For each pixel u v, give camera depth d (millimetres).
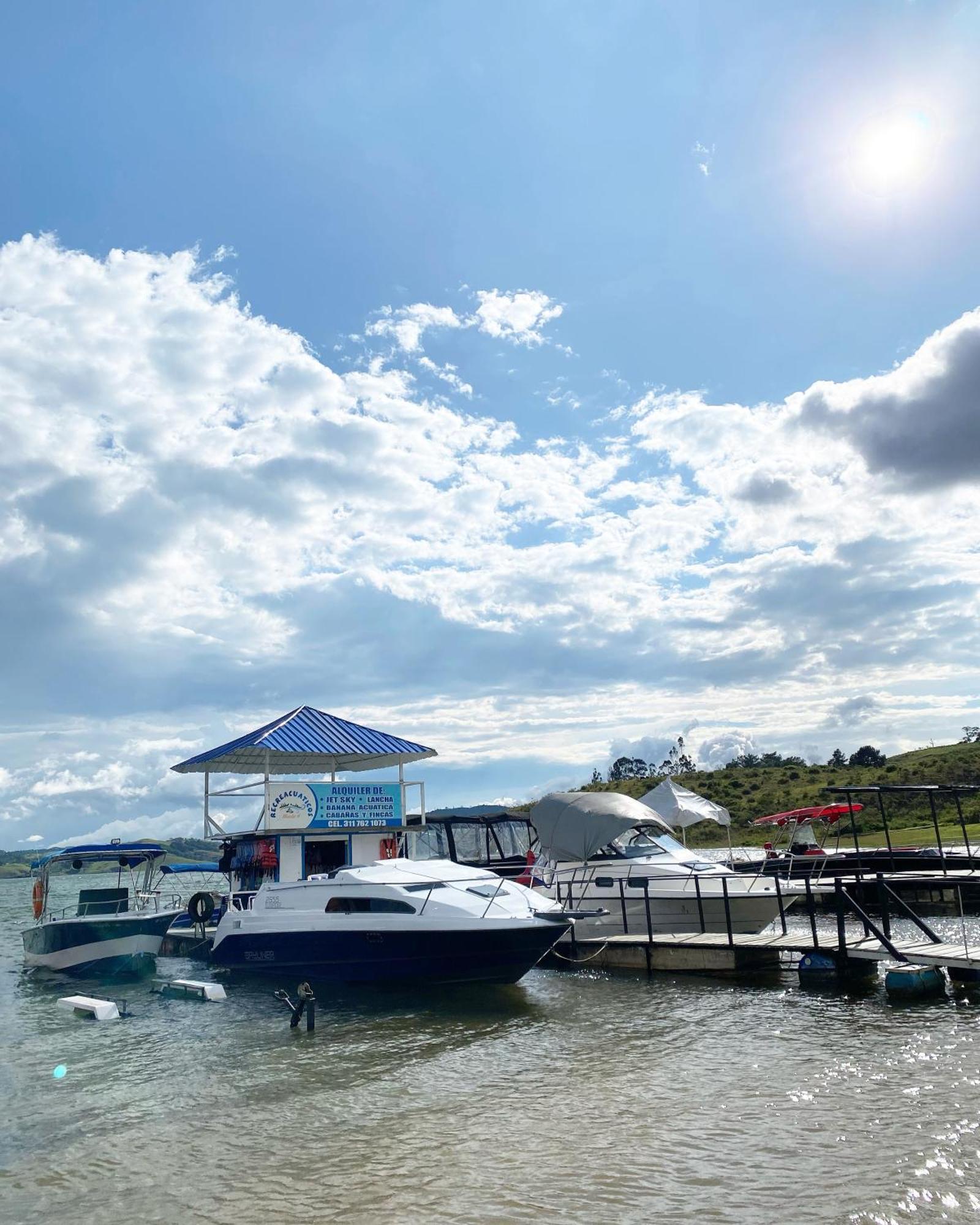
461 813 31719
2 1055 16172
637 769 112812
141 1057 15719
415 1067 14172
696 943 21328
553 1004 18766
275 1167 10234
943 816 58844
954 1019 15688
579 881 24672
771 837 66812
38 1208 9414
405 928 19922
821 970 19328
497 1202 9000
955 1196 8617
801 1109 11242
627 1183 9312
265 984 22188
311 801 27266
